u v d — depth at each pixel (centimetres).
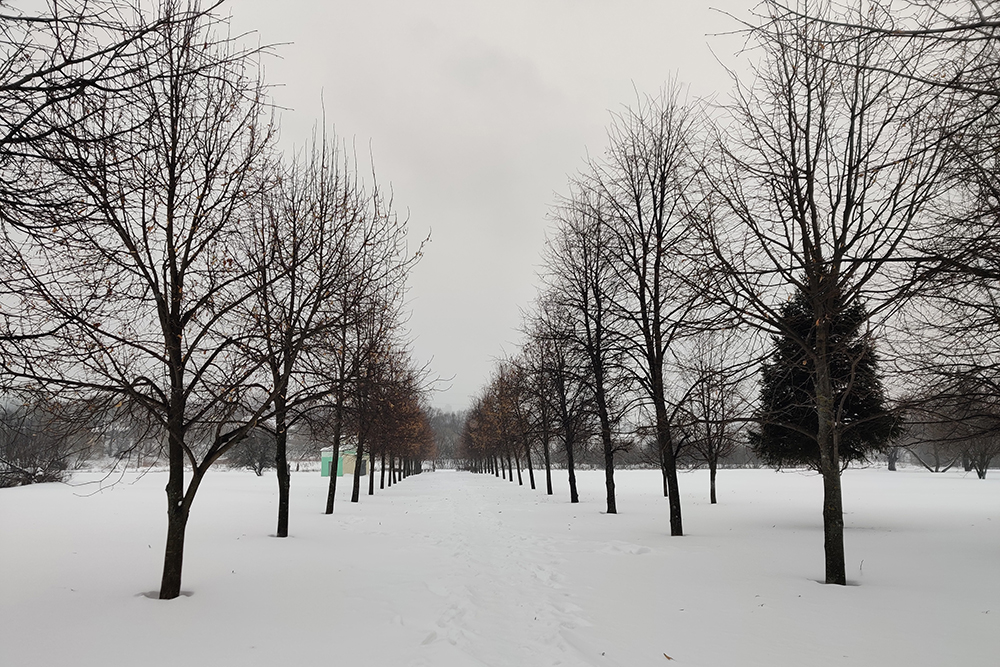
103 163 577
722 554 1223
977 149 603
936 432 1717
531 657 587
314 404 1232
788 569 1055
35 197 552
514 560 1186
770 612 752
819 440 987
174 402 830
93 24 466
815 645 614
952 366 888
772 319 1006
